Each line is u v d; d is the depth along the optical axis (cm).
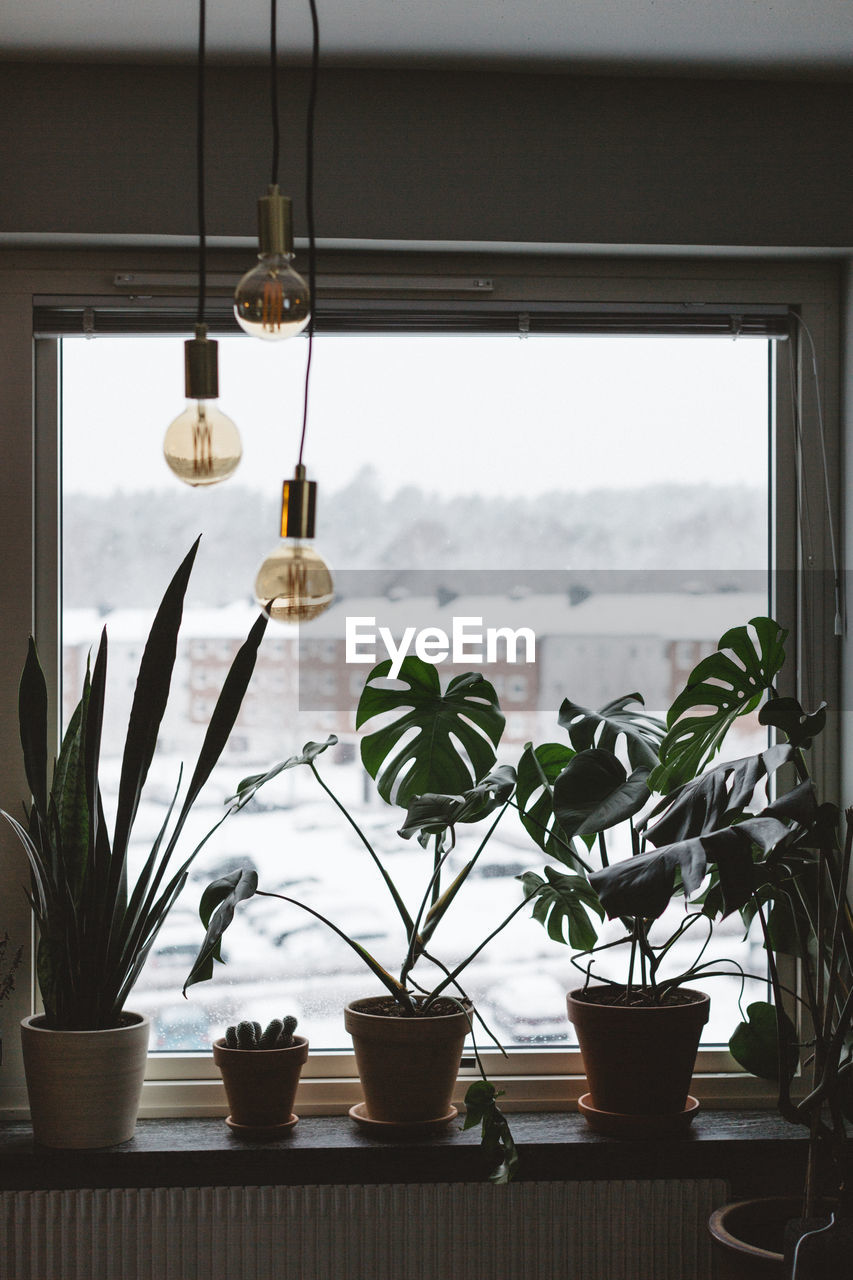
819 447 238
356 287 230
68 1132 197
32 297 226
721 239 225
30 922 221
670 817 177
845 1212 183
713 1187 205
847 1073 189
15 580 225
